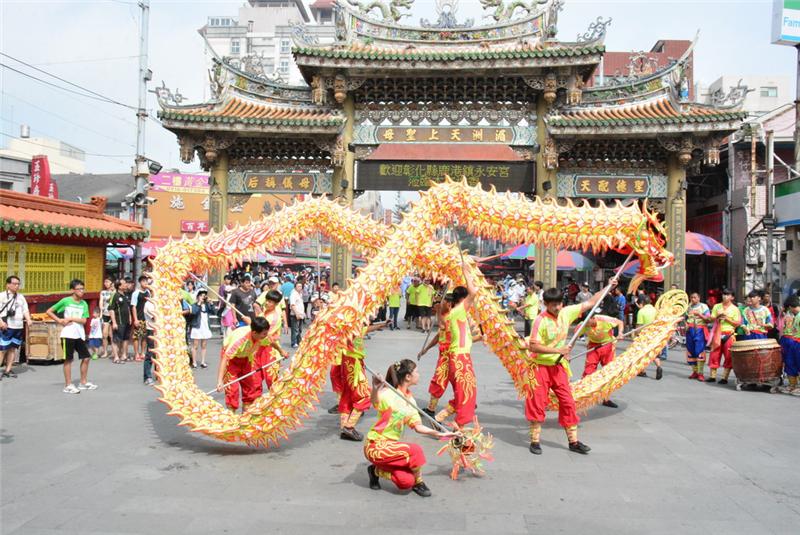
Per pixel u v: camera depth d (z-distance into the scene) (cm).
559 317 705
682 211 1702
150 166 1995
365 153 1783
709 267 2355
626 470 622
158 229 3572
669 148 1650
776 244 2005
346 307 688
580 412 880
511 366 764
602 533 464
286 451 685
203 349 1263
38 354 1277
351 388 736
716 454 682
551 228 805
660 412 899
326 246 4703
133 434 739
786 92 3525
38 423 786
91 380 1106
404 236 757
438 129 1766
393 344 1633
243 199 1836
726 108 1612
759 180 2088
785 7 1655
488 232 814
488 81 1725
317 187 1809
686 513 506
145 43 1953
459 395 717
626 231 812
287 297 1755
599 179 1752
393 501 529
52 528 460
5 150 4947
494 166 1752
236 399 792
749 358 1052
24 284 1348
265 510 504
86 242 1521
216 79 1803
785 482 588
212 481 577
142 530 459
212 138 1719
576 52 1603
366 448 553
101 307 1424
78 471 599
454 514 499
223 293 1781
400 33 1755
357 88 1738
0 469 602
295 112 1802
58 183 4278
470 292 739
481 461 630
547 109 1727
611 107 1752
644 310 1125
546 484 577
